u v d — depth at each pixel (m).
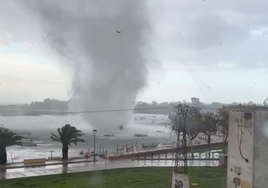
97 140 90.44
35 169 37.94
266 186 17.62
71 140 46.12
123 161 44.41
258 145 17.70
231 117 20.06
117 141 89.25
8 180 31.14
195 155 50.50
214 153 52.88
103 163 42.50
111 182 30.16
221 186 28.14
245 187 18.25
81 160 45.09
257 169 17.67
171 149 54.84
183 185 20.67
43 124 151.62
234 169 19.41
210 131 59.94
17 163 41.97
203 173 34.31
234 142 19.61
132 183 29.69
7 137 40.44
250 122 18.00
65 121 171.50
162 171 35.75
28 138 87.94
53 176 33.25
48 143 82.12
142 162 43.34
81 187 28.31
